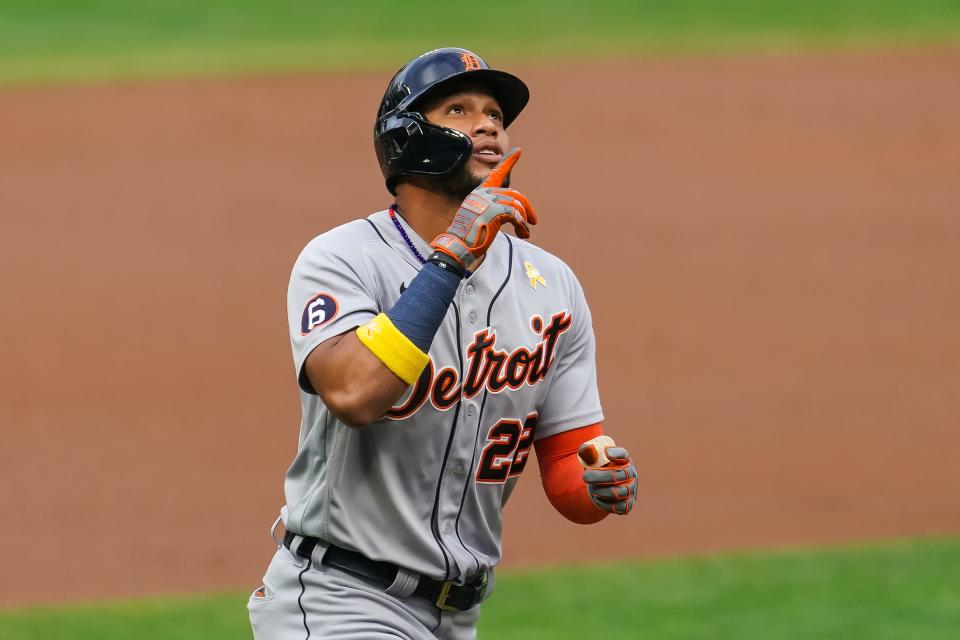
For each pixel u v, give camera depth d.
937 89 76.88
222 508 34.44
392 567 12.05
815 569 29.27
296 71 79.31
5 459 38.00
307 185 64.38
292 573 12.31
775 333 49.09
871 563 29.69
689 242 58.56
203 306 51.44
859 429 40.53
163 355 46.84
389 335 10.98
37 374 45.00
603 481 12.11
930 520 33.44
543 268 12.71
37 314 50.56
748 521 33.38
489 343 12.07
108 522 33.50
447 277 11.16
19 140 69.12
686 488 35.81
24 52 81.81
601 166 67.81
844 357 46.84
